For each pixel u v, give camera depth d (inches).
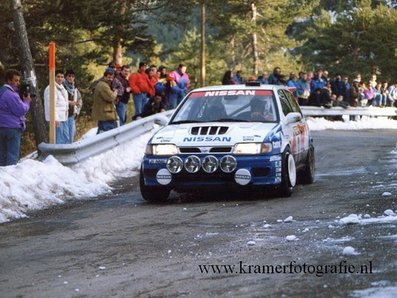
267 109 513.7
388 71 2283.5
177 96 994.1
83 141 611.5
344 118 1503.4
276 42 2336.4
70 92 695.1
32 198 482.9
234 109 515.2
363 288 239.8
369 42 2277.3
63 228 400.8
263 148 466.3
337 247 304.3
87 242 355.6
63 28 1130.7
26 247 350.9
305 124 570.9
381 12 2313.0
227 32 2223.2
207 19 2213.3
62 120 660.1
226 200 478.6
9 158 550.0
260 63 2292.1
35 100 669.3
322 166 689.0
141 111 886.4
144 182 481.4
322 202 443.8
